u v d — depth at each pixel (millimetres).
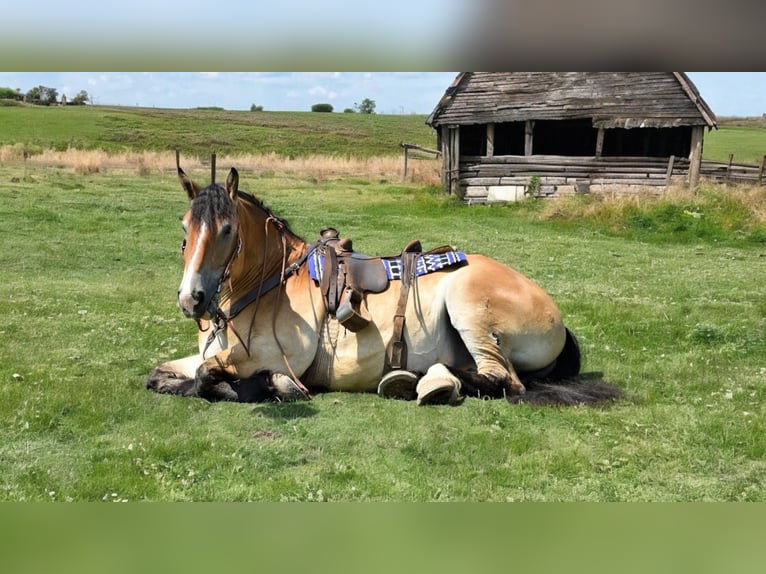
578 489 4348
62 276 11734
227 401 5707
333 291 5730
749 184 24578
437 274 5965
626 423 5398
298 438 5035
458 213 22281
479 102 25391
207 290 5020
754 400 6023
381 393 5820
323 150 58406
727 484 4449
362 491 4258
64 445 4863
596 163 24891
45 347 7242
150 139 56656
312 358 5777
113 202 19859
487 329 5785
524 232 18500
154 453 4715
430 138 69062
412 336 5809
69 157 35250
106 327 8109
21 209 17406
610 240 17562
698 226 18344
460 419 5406
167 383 5902
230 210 5148
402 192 27781
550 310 6031
